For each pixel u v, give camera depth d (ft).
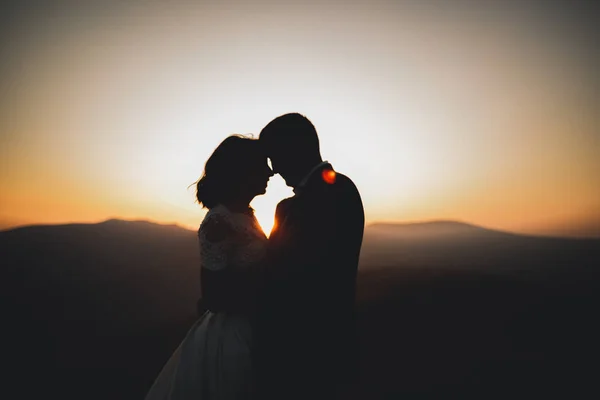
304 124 6.34
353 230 6.00
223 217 6.36
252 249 6.44
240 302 6.48
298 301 5.84
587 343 13.03
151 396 6.98
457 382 10.76
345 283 5.96
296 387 5.97
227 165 6.55
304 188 6.08
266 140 6.43
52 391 12.69
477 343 13.05
